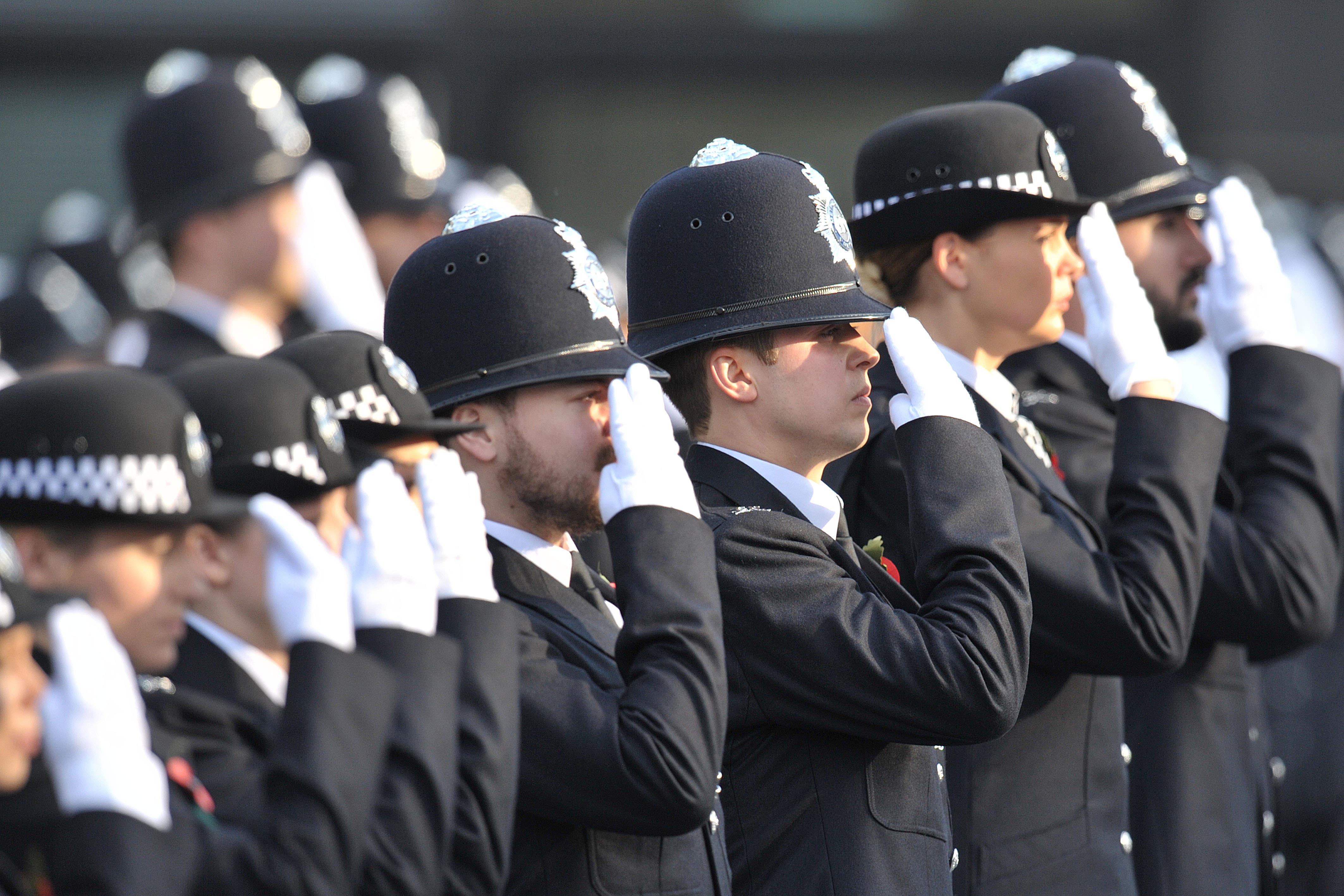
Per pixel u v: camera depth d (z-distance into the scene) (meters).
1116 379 14.25
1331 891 25.06
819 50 37.38
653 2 37.12
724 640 11.65
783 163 12.16
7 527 9.05
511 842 10.56
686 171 12.29
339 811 8.47
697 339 11.84
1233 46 38.44
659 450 10.61
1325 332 33.31
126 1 36.12
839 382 11.99
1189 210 16.75
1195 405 14.20
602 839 10.62
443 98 36.91
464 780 9.33
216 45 36.41
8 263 36.34
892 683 11.23
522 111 37.12
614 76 37.22
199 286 19.75
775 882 11.63
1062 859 13.87
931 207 14.16
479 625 9.66
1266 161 38.62
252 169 19.70
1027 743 13.93
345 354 10.63
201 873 8.34
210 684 9.44
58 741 8.09
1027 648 11.63
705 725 10.16
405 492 9.39
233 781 9.00
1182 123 38.56
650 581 10.34
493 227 11.34
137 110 19.78
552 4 36.88
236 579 9.45
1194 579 13.73
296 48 36.53
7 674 8.16
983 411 14.16
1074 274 14.47
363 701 8.74
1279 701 25.31
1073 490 15.52
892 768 11.80
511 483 11.07
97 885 7.96
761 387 11.98
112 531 8.99
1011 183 14.02
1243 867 15.94
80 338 28.64
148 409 9.06
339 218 21.08
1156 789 15.80
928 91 37.56
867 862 11.54
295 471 9.84
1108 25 38.06
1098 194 15.88
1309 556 15.53
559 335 11.09
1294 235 34.84
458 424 10.73
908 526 13.83
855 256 13.34
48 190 36.47
